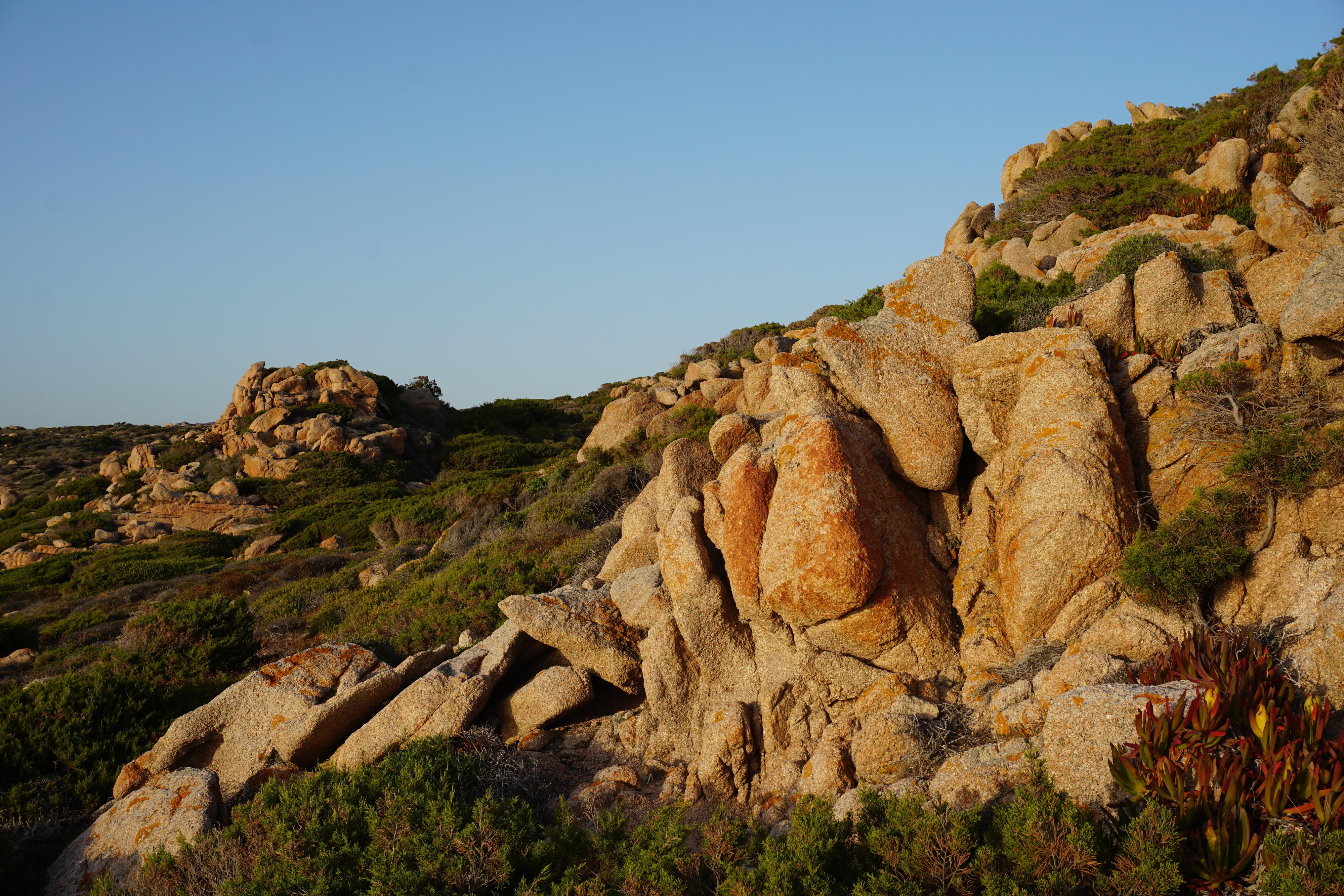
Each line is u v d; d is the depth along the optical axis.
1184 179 24.19
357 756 10.45
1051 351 9.86
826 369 11.70
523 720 10.94
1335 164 16.41
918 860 5.94
